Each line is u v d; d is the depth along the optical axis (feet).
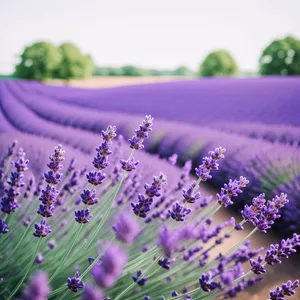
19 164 4.18
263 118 40.19
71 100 76.89
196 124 38.01
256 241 11.03
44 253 5.88
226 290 5.81
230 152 19.26
